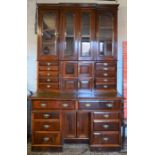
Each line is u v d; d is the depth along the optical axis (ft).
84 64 13.26
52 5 13.00
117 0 14.42
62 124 11.41
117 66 14.25
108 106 11.23
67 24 13.15
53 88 13.35
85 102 11.19
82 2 14.38
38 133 11.27
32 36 14.42
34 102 11.22
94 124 11.27
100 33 13.23
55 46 13.20
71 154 11.16
